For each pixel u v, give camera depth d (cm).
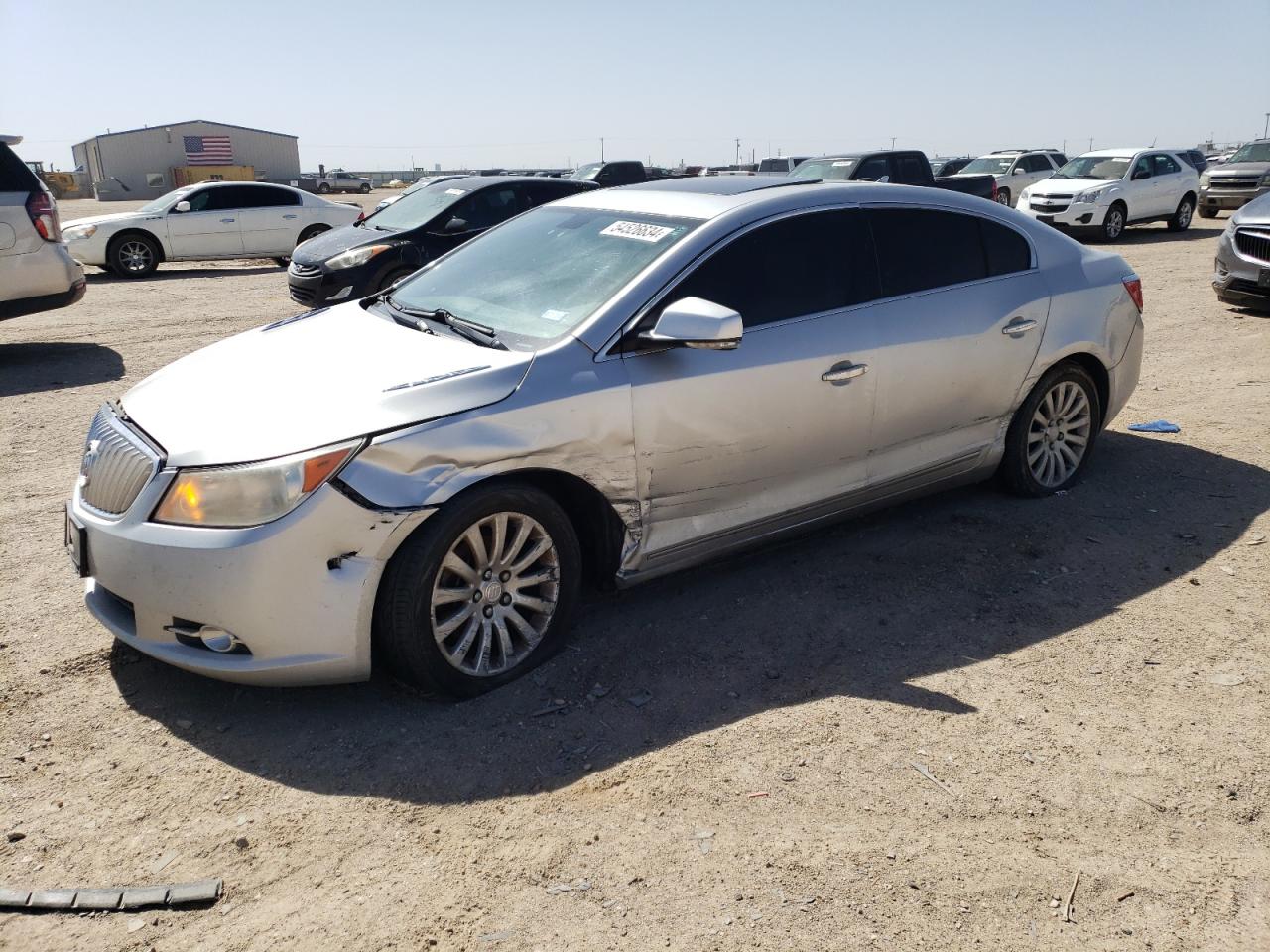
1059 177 2055
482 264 442
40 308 885
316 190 6594
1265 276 958
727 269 389
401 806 287
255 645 308
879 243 437
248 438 314
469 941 237
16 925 242
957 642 380
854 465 432
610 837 273
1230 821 280
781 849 268
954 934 239
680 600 414
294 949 235
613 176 2156
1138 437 634
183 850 268
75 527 340
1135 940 239
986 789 293
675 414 366
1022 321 478
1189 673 357
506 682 350
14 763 304
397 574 319
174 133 7006
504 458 328
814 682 351
